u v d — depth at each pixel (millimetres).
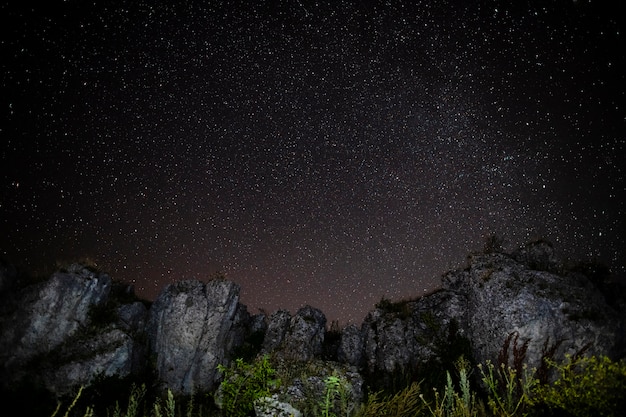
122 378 14781
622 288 15320
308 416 9445
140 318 17438
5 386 13578
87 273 16547
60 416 13102
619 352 12852
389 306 18969
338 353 17000
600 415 4746
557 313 13273
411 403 6461
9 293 15234
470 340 15492
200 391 15969
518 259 16578
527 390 6066
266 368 9773
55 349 14805
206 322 17312
